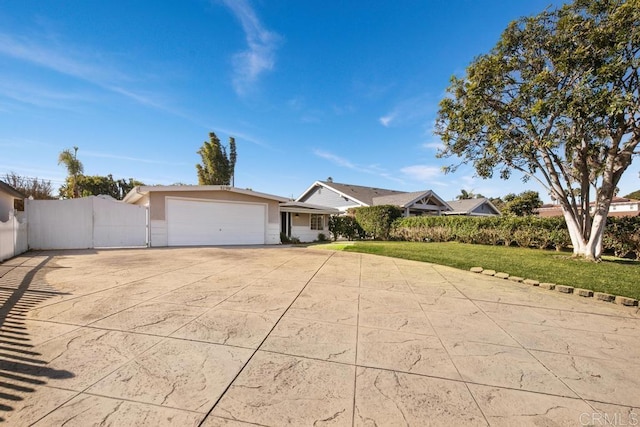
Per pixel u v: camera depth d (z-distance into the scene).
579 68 7.58
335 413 1.90
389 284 5.80
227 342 2.93
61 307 3.83
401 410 1.95
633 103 7.21
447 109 9.88
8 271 6.26
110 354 2.59
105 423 1.72
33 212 10.73
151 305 4.02
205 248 11.95
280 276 6.28
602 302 4.88
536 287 5.82
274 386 2.19
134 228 12.10
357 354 2.77
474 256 9.91
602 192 9.00
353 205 23.81
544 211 30.20
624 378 2.48
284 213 18.16
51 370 2.29
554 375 2.51
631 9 6.54
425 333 3.35
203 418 1.80
